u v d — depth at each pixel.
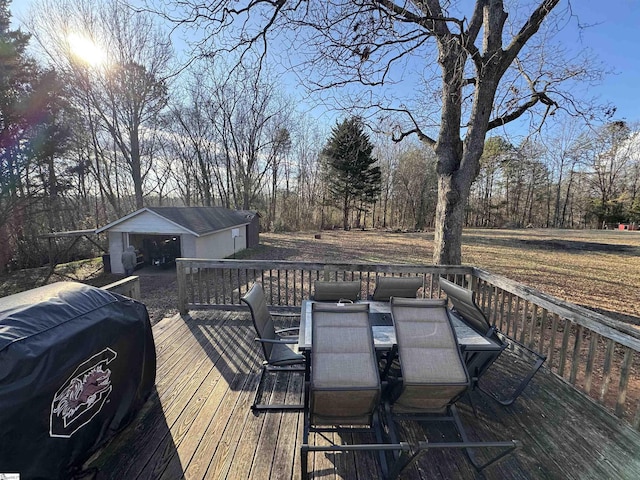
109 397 1.94
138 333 2.24
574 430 2.20
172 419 2.26
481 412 2.40
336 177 25.02
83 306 1.92
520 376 2.93
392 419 2.08
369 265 4.23
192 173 23.31
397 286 3.34
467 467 1.88
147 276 10.36
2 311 1.62
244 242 14.99
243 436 2.11
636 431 2.18
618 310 5.95
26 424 1.41
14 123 10.23
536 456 1.96
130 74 14.30
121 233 10.84
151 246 12.62
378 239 19.09
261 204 25.00
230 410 2.38
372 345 1.99
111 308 2.06
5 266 11.24
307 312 2.90
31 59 11.01
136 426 2.18
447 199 4.56
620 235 20.89
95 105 15.07
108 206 20.34
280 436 2.12
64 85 12.14
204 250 11.27
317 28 3.82
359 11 3.64
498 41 4.03
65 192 12.61
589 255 13.25
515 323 3.46
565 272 9.69
